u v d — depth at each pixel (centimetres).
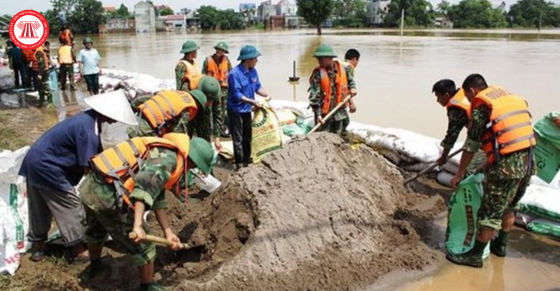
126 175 312
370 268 376
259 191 402
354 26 8188
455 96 426
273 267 359
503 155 355
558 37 3872
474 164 465
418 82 1293
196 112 470
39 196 373
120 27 7369
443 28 7431
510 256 407
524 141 353
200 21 8000
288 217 386
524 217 450
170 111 434
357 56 598
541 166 425
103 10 7231
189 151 320
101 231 352
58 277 366
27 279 359
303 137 463
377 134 618
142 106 432
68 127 359
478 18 7456
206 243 396
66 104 1098
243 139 615
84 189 316
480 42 3141
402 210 466
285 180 413
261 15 10238
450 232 410
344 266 371
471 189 392
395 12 7688
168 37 5262
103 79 1231
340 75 575
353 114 906
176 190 334
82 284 360
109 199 310
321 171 428
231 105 590
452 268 388
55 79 1219
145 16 7381
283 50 2638
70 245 387
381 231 417
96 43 4003
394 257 392
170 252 400
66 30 1410
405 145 575
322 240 382
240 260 362
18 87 1320
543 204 434
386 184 484
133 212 315
